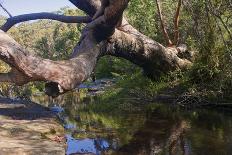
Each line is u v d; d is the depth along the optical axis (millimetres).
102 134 6438
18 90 17391
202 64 10289
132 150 5238
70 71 7184
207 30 10281
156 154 4949
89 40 8922
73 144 5723
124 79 13414
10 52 6090
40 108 8711
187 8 10898
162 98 10836
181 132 6332
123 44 10133
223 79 9320
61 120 7926
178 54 12273
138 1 14734
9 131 5945
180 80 11227
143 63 11188
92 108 10211
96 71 25125
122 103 10594
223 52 9789
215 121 7332
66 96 16062
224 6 9594
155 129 6723
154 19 16203
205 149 5102
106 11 8336
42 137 5805
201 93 9820
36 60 6555
